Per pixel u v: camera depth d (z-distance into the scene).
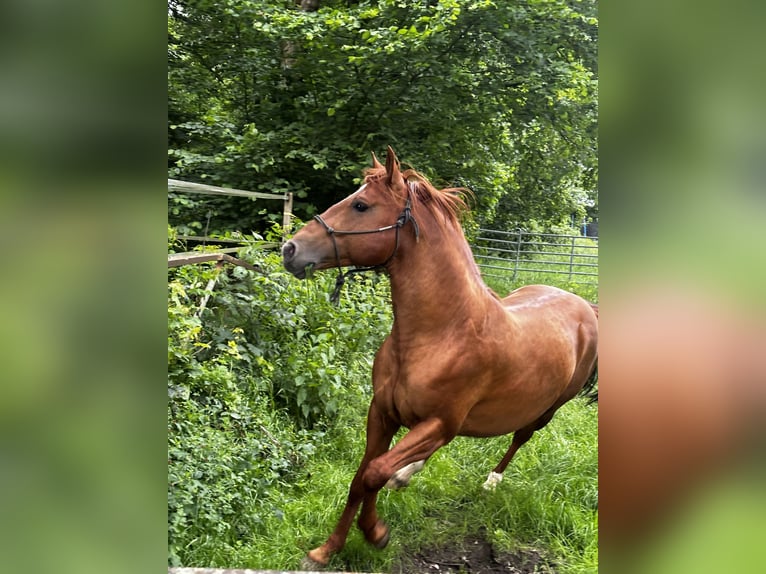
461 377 2.18
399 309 2.21
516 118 7.32
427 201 2.23
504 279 10.24
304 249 2.07
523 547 2.68
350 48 5.91
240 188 6.39
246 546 2.40
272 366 3.49
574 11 6.61
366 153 6.54
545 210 11.51
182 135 6.96
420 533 2.70
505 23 6.13
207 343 3.35
